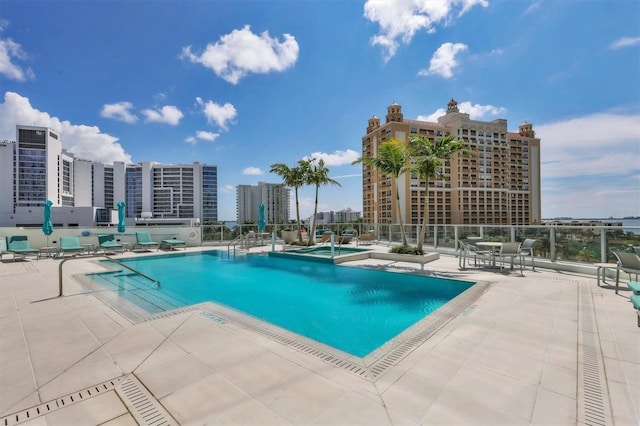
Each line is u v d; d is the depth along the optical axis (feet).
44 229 35.63
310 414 6.44
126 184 320.50
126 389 7.57
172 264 32.48
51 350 10.00
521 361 8.95
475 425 6.03
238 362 9.06
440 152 33.55
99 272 26.40
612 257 21.58
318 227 57.41
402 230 34.96
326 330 13.10
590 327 11.80
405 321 14.34
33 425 6.19
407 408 6.63
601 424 6.06
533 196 313.94
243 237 49.21
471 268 26.76
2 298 17.21
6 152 236.43
